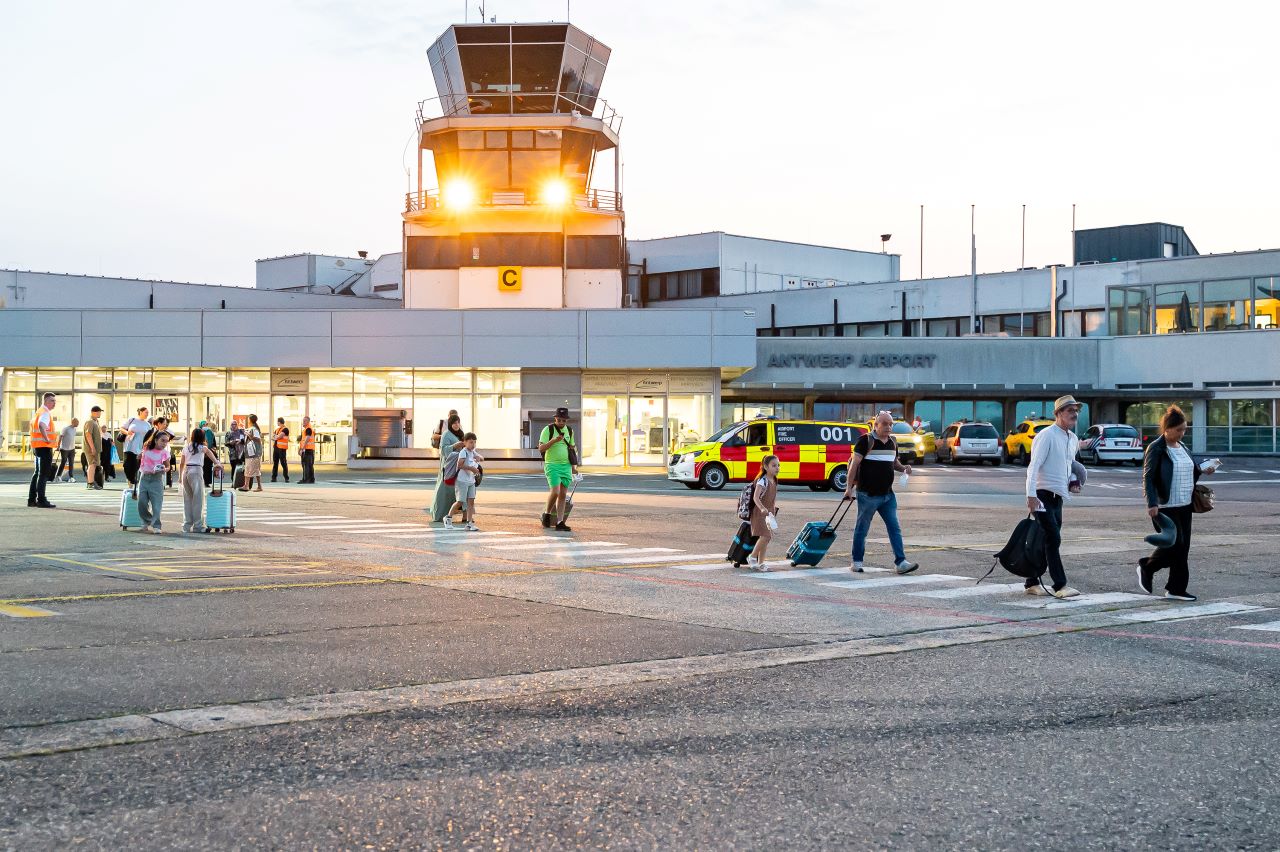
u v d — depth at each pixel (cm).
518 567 1357
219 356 4722
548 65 5181
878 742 606
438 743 592
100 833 454
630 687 729
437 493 1892
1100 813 495
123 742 581
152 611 1000
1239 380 5847
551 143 5184
